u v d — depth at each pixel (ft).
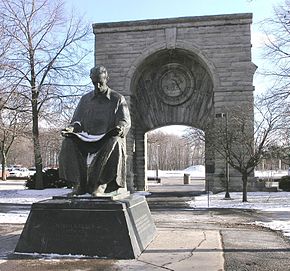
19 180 188.85
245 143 85.46
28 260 24.23
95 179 27.55
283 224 45.44
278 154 85.15
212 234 33.30
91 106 30.42
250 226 42.52
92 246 25.22
